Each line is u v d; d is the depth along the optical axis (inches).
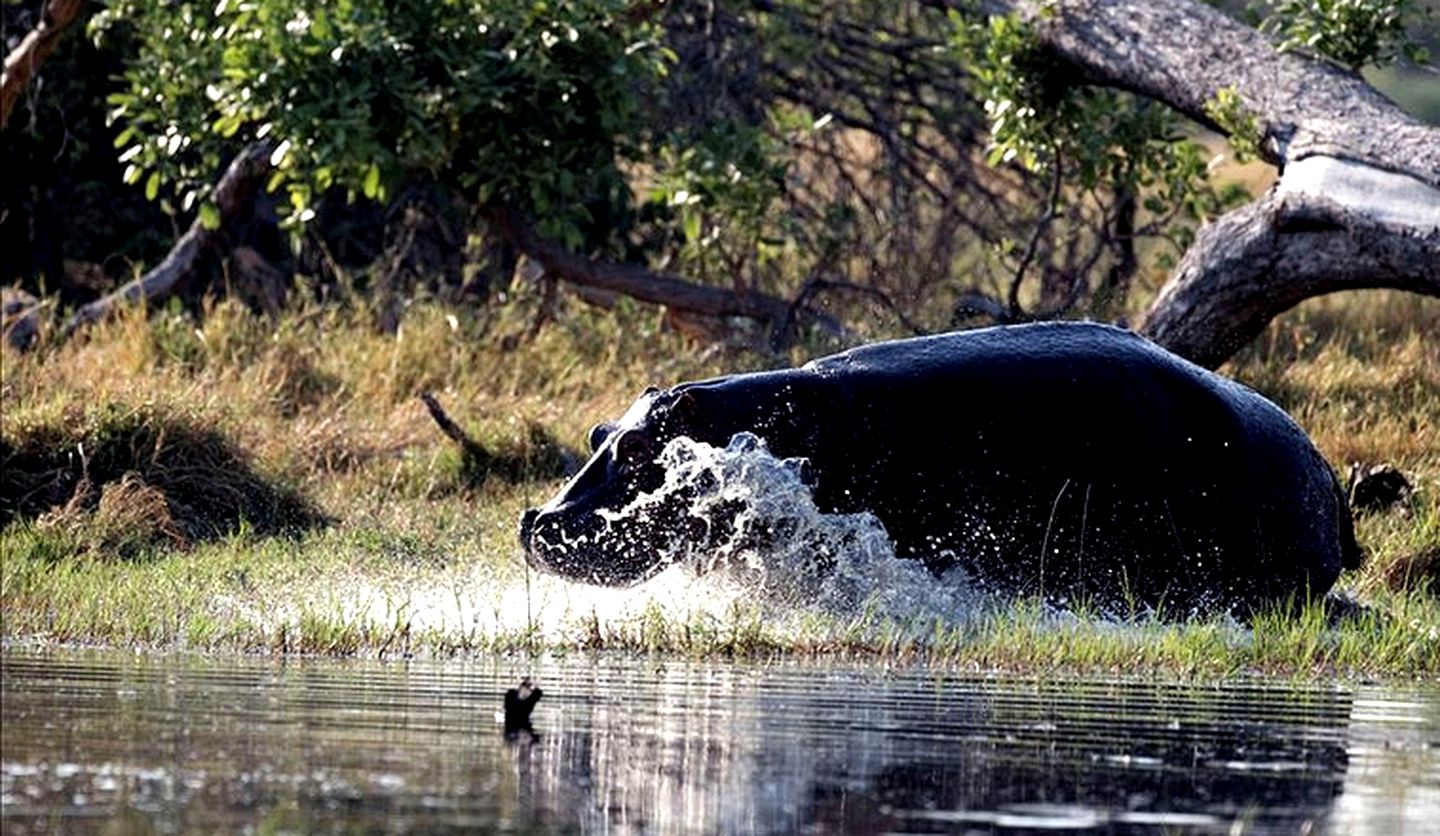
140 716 868.0
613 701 950.4
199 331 2394.2
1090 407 1381.6
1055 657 1165.1
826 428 1344.7
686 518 1312.7
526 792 723.4
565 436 2066.9
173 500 1798.7
